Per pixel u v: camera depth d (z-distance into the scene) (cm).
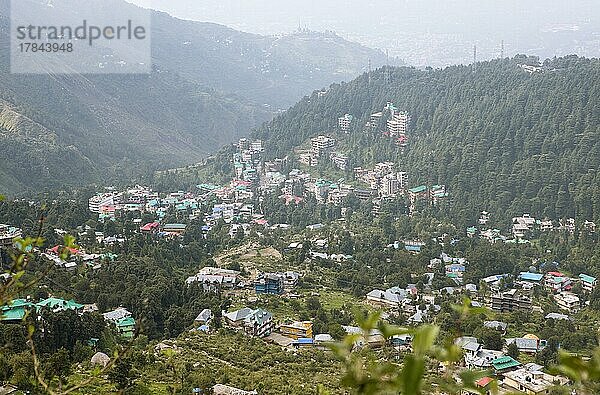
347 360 648
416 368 543
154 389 5481
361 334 658
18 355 4975
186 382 5741
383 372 623
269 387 5859
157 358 6469
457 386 646
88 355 6122
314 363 6900
